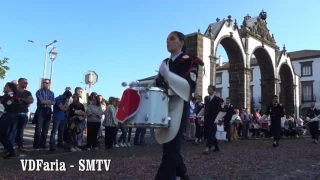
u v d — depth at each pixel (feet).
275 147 39.52
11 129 26.27
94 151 32.17
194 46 70.85
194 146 40.37
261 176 19.52
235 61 86.63
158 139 11.29
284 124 72.84
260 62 102.47
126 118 10.36
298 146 41.93
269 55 99.96
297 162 26.02
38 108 31.94
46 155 28.14
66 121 33.27
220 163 24.68
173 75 10.43
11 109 26.45
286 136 70.85
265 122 66.80
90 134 34.68
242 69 85.30
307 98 166.81
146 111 10.33
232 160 26.45
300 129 82.79
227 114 49.55
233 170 21.57
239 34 84.99
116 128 38.58
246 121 64.13
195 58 11.27
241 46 85.05
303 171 21.45
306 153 32.81
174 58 11.38
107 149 34.60
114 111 35.58
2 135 26.17
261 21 97.19
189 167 22.57
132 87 10.61
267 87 102.22
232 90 86.48
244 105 83.76
